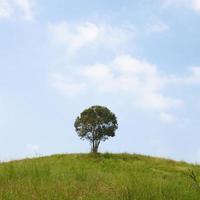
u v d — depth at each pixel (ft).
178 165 133.59
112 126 181.78
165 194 28.09
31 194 29.25
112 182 32.99
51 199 28.19
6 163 42.42
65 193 29.53
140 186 29.43
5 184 33.53
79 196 28.96
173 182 31.35
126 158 145.89
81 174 38.88
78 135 181.57
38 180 35.60
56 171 42.29
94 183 33.88
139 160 142.51
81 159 132.57
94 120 179.01
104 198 28.40
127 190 28.86
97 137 179.11
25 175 38.52
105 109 181.78
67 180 35.73
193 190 29.07
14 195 28.71
